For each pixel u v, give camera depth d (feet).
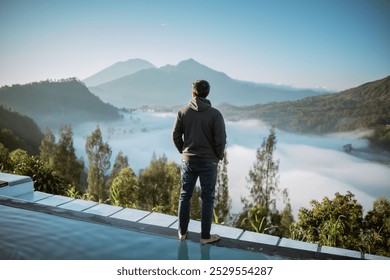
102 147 217.15
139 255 8.89
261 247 9.68
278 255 9.22
